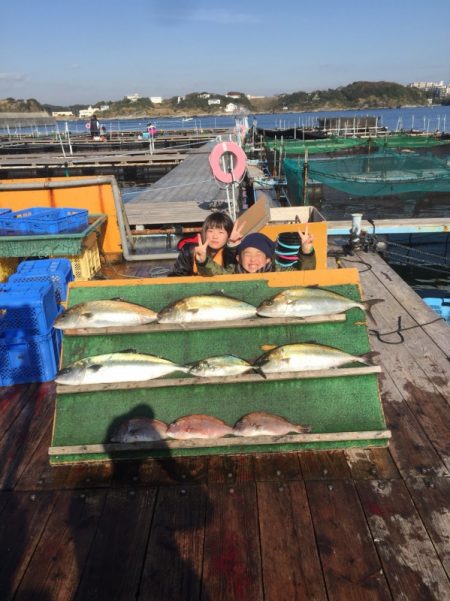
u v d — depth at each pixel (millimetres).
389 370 4176
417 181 11805
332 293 3229
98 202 7832
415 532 2449
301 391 3084
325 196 14516
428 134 27688
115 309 3180
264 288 3336
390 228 9219
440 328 5008
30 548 2428
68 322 3150
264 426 2941
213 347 3172
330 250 8305
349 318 3232
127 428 2943
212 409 3045
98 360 3045
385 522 2518
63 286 4895
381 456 3037
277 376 3066
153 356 3084
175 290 3338
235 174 7434
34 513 2662
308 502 2674
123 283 3357
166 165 24141
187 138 35406
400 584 2162
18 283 4270
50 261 5336
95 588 2197
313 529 2488
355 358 3059
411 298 5945
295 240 5223
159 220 8617
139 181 24516
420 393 3789
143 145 34000
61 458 2986
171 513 2629
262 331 3209
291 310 3168
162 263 7617
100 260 7676
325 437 2965
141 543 2436
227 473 2924
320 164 13906
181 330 3201
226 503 2688
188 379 3068
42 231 6246
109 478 2916
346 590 2145
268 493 2754
